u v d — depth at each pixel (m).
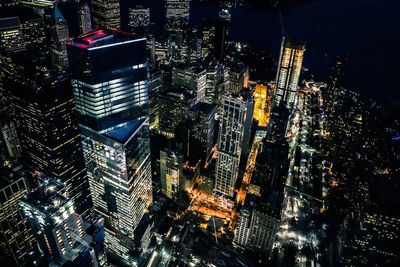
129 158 187.75
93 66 162.12
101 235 167.12
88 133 190.75
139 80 184.25
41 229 141.88
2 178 187.62
